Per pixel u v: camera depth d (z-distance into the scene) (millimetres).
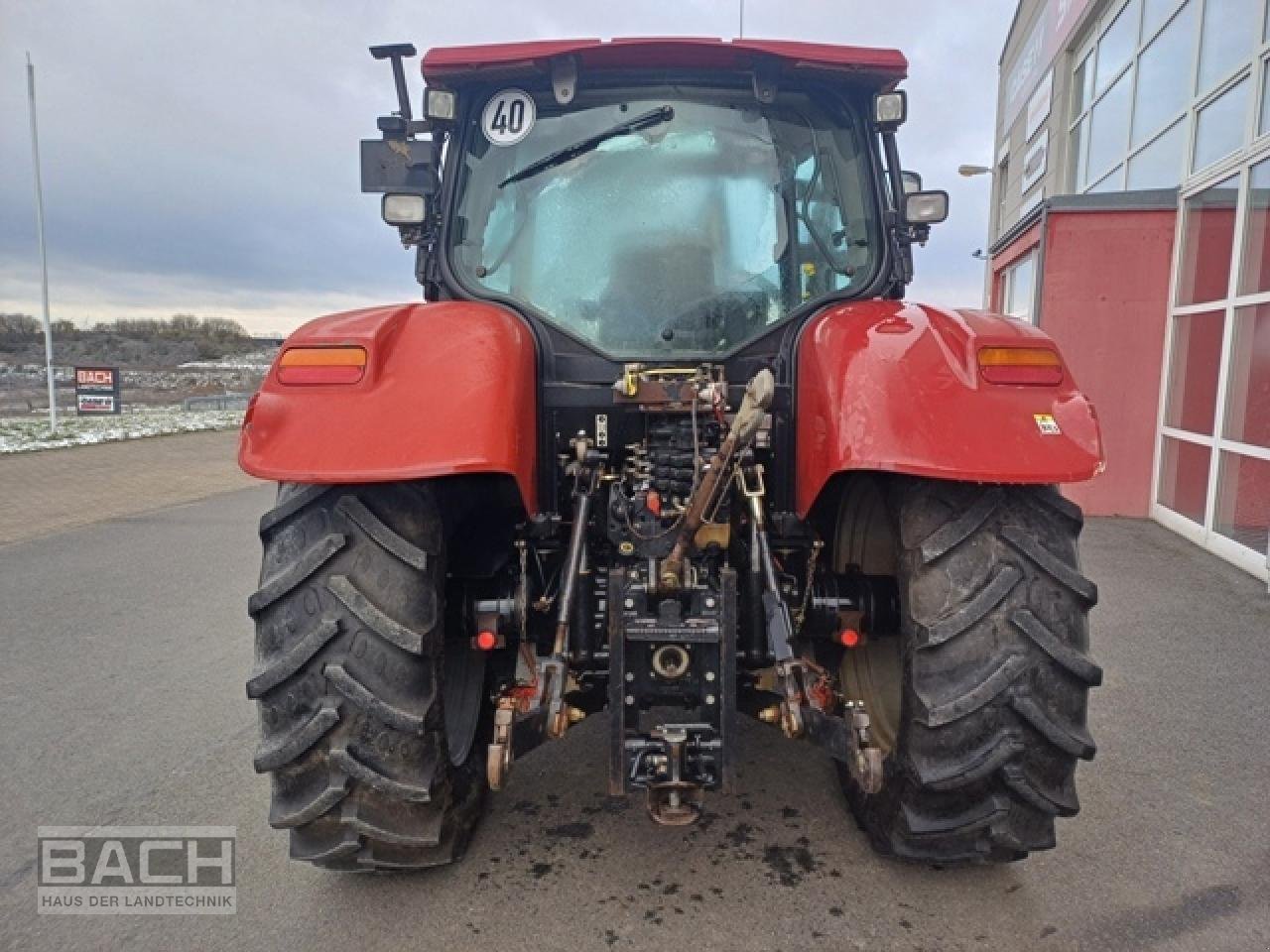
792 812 2662
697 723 2084
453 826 2246
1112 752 3094
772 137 2621
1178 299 7055
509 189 2617
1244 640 4297
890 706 2541
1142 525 7121
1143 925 2139
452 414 1902
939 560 1940
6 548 6945
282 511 2012
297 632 1920
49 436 15398
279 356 2002
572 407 2434
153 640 4590
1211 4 6793
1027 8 14320
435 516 2029
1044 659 1895
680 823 1979
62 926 2201
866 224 2654
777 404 2402
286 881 2379
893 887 2285
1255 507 5812
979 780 1932
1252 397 5906
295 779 1961
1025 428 1877
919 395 1922
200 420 19703
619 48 2451
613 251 2561
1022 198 14703
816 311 2525
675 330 2521
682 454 2289
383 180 2756
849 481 2537
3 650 4426
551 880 2332
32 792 2914
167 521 8234
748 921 2148
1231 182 6301
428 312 2197
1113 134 9781
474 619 2330
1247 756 3059
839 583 2434
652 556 2162
